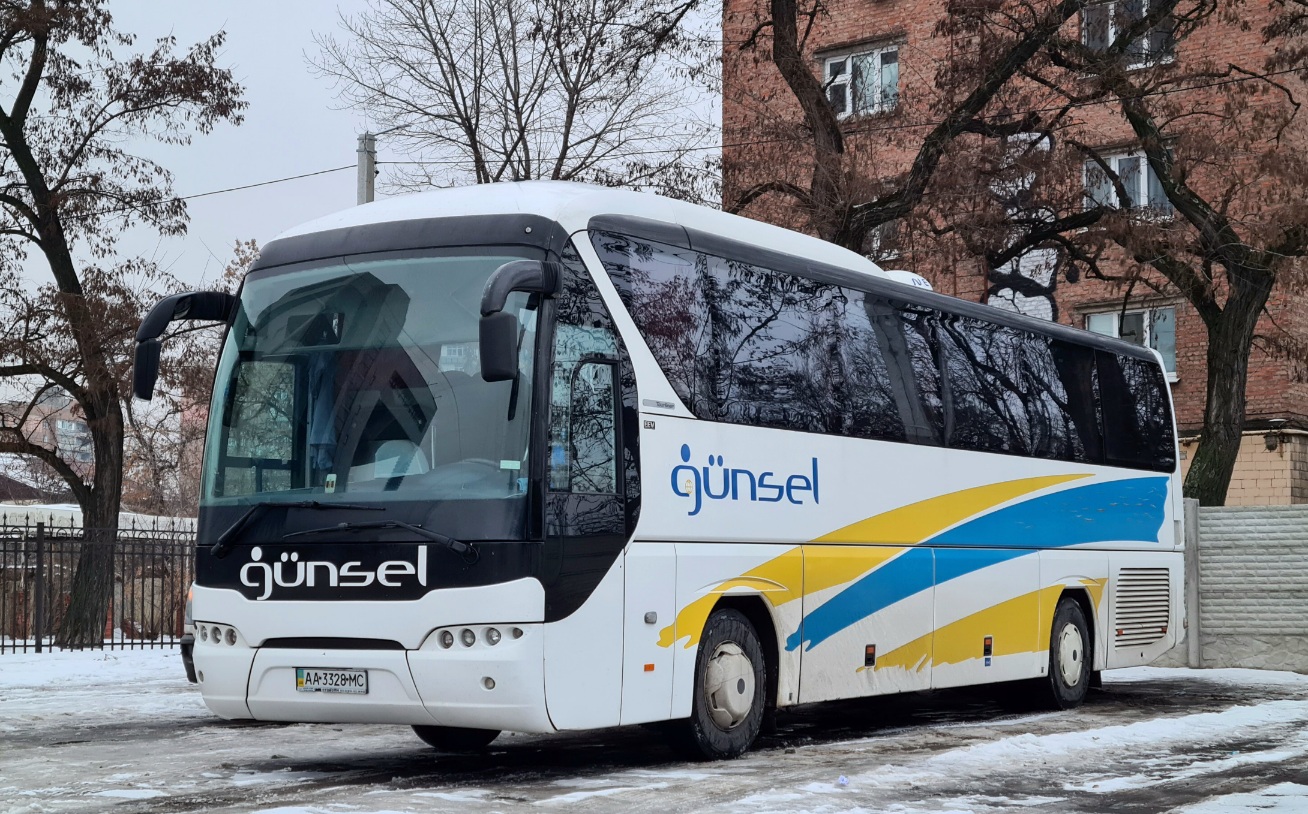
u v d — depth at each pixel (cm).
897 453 1259
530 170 2964
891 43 3544
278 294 977
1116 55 2538
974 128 2598
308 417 933
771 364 1116
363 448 911
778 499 1098
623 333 968
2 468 3859
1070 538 1534
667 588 973
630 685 935
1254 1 3136
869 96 3544
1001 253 2689
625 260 987
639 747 1123
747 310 1099
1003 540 1412
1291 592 2016
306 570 902
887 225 2767
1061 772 960
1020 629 1430
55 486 4625
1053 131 2720
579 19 2864
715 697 1025
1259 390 3167
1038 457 1488
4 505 3428
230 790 854
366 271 954
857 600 1184
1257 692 1708
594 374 938
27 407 2909
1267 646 2033
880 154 3170
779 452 1106
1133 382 1706
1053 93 2855
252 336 973
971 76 2556
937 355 1352
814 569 1132
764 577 1075
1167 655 2084
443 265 934
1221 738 1173
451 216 956
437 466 891
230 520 933
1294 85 3117
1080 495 1559
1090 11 3067
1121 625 1620
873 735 1242
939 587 1301
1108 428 1633
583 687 897
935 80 2641
